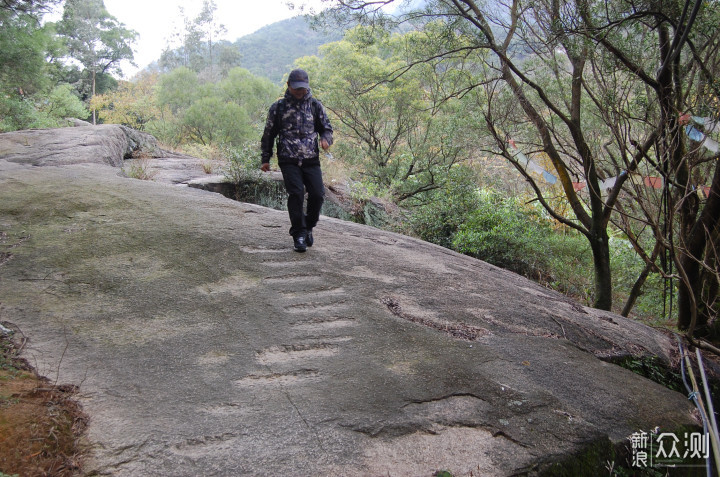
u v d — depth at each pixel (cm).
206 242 516
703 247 640
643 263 986
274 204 985
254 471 235
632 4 620
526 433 287
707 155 654
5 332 337
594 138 786
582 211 774
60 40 1567
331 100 1766
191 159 1294
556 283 1006
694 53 621
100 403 274
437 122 1498
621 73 649
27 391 274
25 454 230
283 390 301
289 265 493
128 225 542
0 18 1308
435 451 262
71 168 814
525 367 365
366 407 289
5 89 1568
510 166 1347
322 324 388
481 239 1006
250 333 364
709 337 657
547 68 815
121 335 347
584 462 280
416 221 1134
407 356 353
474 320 436
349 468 243
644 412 348
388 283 487
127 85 4216
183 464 236
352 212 1107
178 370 312
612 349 463
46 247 481
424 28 802
